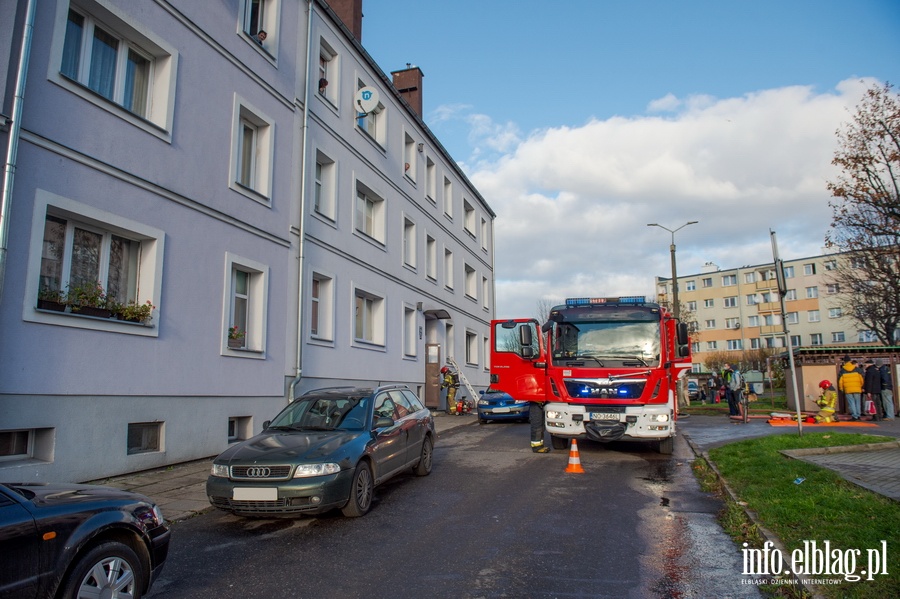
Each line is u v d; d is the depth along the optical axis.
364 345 18.61
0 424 7.72
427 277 25.08
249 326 13.21
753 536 6.21
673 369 12.44
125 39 10.41
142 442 10.12
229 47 12.60
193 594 4.89
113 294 9.93
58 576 3.74
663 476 10.15
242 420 12.70
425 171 25.56
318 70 16.50
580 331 12.11
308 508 6.84
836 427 16.64
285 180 14.47
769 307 77.81
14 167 7.96
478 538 6.42
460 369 28.94
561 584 5.00
